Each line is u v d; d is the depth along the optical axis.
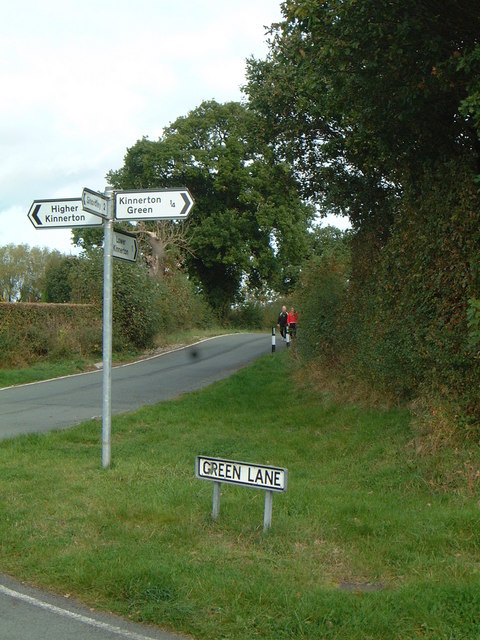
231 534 6.08
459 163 9.56
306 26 10.19
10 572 5.35
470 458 7.87
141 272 28.39
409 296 10.58
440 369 9.20
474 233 8.79
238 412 13.12
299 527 6.21
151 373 20.70
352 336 13.73
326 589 4.89
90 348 24.61
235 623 4.41
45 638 4.31
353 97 10.45
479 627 4.29
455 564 5.34
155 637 4.34
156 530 6.12
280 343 31.70
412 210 10.95
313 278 16.69
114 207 8.31
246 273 48.59
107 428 8.40
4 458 8.88
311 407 13.13
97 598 4.88
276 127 15.66
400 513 6.73
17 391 17.06
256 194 45.06
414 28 8.88
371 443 9.73
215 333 38.50
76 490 7.33
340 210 15.77
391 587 5.05
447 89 9.27
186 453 9.54
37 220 8.59
